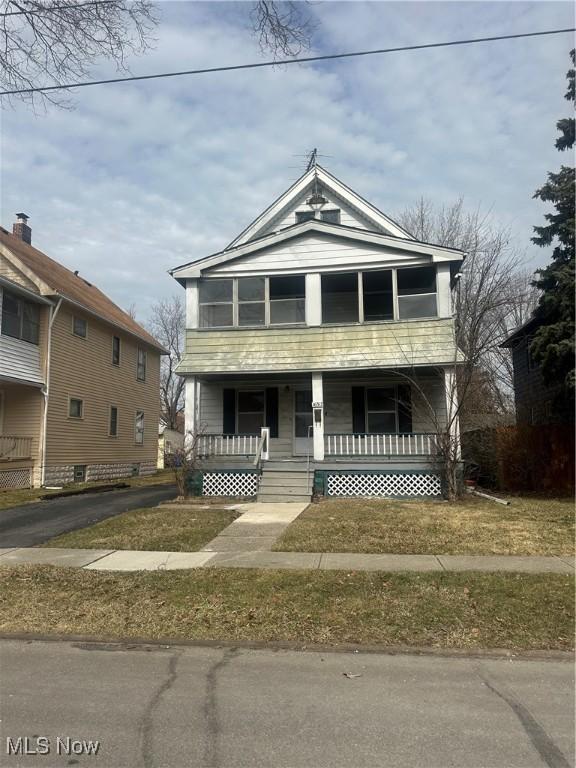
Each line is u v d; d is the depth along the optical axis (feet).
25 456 59.57
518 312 86.84
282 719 12.34
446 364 45.96
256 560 25.49
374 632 17.60
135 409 87.15
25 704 13.10
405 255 47.91
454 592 20.77
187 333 49.75
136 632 17.80
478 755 10.91
